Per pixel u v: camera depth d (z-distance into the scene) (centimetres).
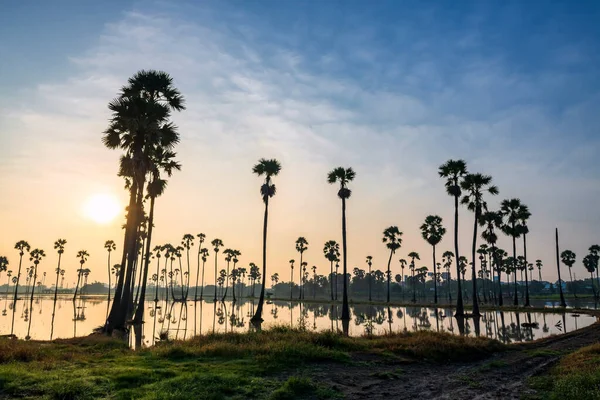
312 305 8088
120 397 881
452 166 4553
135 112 2562
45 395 873
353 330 3098
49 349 1552
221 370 1176
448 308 6331
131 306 4394
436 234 7275
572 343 2067
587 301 8462
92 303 8800
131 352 1583
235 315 5016
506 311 5225
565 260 10712
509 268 9862
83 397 875
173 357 1397
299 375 1187
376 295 16238
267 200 4662
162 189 3988
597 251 10706
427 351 1622
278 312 5712
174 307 6975
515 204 5906
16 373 1020
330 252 10288
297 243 10931
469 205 4747
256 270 14712
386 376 1238
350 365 1387
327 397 988
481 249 9212
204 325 3572
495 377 1288
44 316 4709
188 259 9606
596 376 1048
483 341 1914
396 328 3209
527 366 1482
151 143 2747
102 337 2003
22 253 9138
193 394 912
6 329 3189
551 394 991
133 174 2677
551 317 4219
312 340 1706
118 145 2697
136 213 2720
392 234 8200
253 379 1091
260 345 1565
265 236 4456
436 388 1122
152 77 2716
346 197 4522
